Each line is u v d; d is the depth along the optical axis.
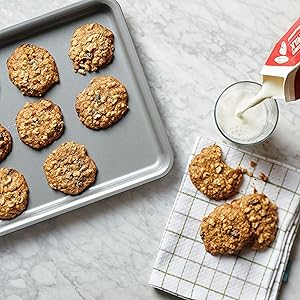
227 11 0.77
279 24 0.77
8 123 0.77
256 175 0.75
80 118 0.76
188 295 0.76
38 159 0.77
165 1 0.78
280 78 0.66
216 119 0.74
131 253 0.78
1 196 0.76
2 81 0.77
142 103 0.76
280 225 0.75
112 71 0.77
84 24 0.77
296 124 0.77
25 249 0.79
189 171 0.75
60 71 0.77
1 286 0.79
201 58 0.78
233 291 0.75
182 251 0.76
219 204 0.75
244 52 0.77
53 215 0.75
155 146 0.76
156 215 0.78
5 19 0.79
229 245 0.74
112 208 0.78
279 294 0.77
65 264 0.79
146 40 0.78
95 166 0.76
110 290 0.78
